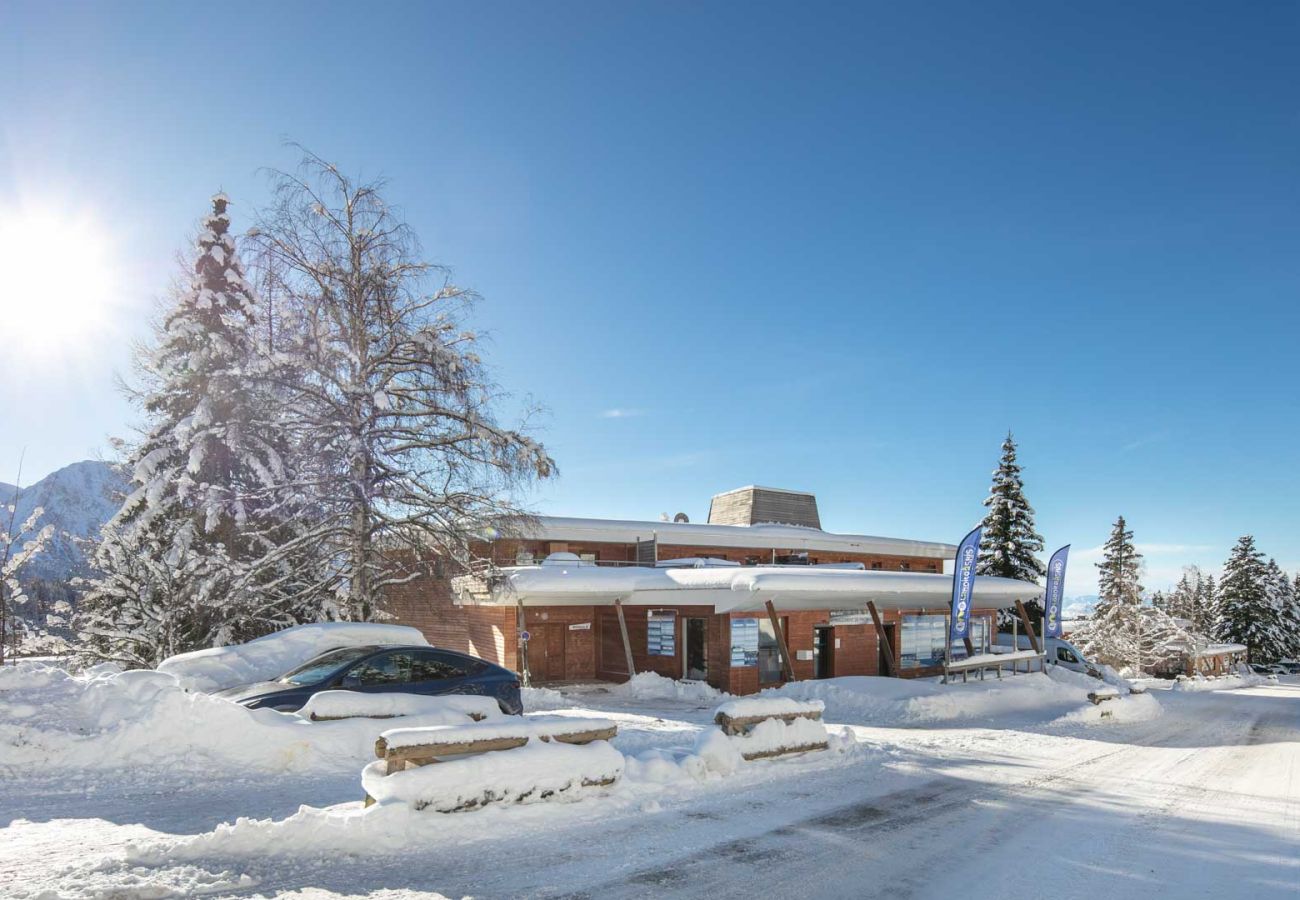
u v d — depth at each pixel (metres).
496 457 19.03
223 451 20.80
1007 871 6.56
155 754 8.77
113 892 5.03
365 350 18.86
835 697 18.69
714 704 19.27
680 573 21.77
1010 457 48.16
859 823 7.87
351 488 18.11
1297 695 32.69
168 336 22.80
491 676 12.17
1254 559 66.69
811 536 35.25
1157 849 7.34
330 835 6.20
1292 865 6.88
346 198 18.84
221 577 18.50
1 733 8.38
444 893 5.48
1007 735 14.93
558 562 24.58
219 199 24.97
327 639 15.12
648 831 7.19
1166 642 51.97
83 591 20.30
